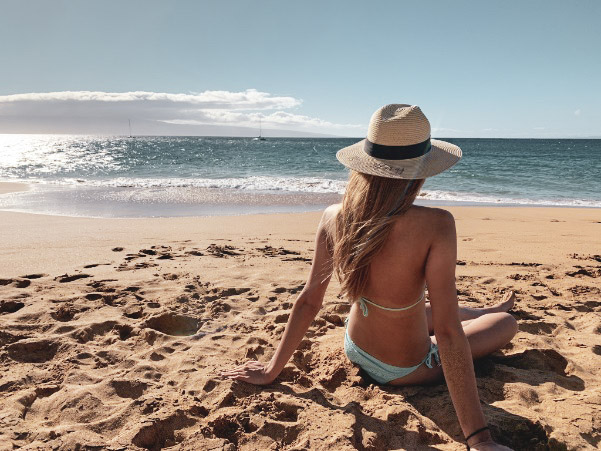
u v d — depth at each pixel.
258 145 95.25
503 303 3.36
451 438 2.12
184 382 2.55
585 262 5.97
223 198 14.59
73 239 7.01
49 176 23.00
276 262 5.51
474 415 1.87
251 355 2.94
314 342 3.11
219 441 2.01
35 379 2.60
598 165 32.16
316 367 2.79
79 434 2.00
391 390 2.46
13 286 4.32
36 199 13.62
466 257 6.27
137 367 2.70
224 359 2.88
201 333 3.32
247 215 10.74
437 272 1.95
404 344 2.30
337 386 2.56
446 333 1.93
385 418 2.21
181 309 3.76
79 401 2.30
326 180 21.22
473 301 4.20
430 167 1.91
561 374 2.87
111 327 3.37
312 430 2.09
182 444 1.99
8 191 15.73
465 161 37.75
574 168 29.28
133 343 3.14
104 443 1.94
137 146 81.06
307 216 10.51
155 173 25.72
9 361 2.79
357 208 1.99
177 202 13.52
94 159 40.22
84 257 5.64
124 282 4.46
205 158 43.59
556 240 7.61
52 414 2.23
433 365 2.42
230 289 4.33
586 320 3.75
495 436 2.11
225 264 5.37
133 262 5.39
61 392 2.39
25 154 48.06
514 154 51.97
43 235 7.37
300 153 55.66
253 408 2.26
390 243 2.00
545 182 21.05
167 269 5.06
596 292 4.55
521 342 3.17
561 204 14.36
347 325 2.58
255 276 4.82
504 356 2.98
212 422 2.12
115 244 6.62
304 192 16.62
